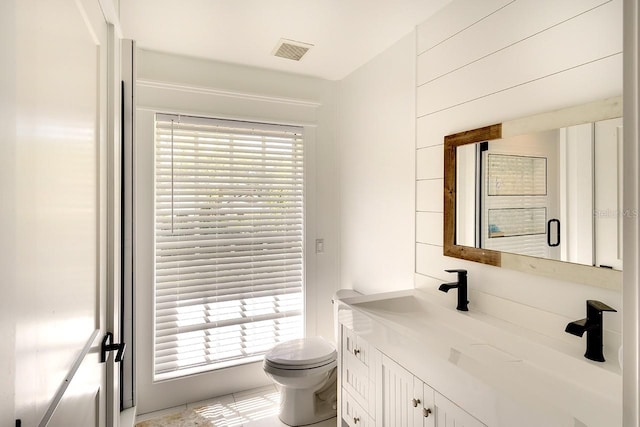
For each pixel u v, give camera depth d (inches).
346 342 68.4
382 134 87.5
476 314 59.9
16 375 19.0
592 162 43.9
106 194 43.4
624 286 17.4
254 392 96.0
